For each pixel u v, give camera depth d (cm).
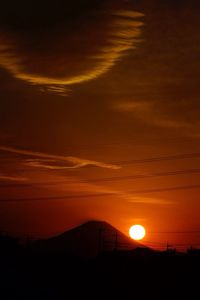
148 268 7794
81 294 7125
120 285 7481
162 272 7656
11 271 7425
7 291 6600
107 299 7112
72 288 7256
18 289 6744
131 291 7369
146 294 7300
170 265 7750
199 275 7462
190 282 7375
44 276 7500
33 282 7131
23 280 7119
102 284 7469
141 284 7475
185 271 7588
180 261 7788
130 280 7600
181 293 7238
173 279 7475
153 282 7500
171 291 7300
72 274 7762
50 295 6775
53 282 7319
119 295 7281
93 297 7119
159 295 7269
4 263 7788
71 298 6844
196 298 7075
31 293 6725
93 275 7750
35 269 7831
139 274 7712
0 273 7169
